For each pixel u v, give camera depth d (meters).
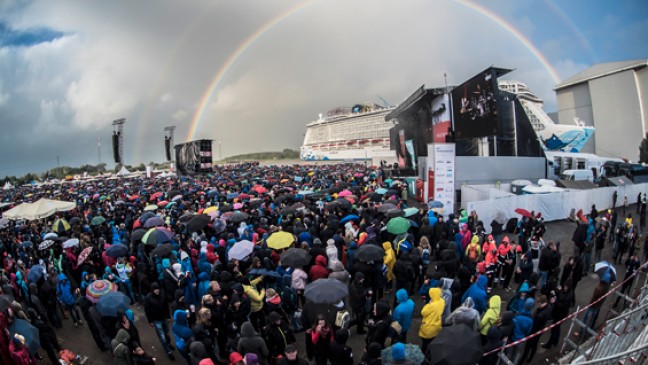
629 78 83.88
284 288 8.68
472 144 32.25
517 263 11.94
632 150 84.56
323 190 21.56
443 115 29.67
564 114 100.56
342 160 111.31
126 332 6.36
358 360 7.55
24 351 6.47
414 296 10.23
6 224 17.03
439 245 10.95
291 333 7.04
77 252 11.63
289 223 13.38
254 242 11.66
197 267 10.27
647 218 20.33
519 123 30.81
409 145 36.28
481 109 22.56
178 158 66.69
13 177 86.00
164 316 8.07
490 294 10.26
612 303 9.20
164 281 9.33
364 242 10.67
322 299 6.75
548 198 19.19
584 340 7.93
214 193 22.14
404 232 10.96
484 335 6.66
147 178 60.31
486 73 21.50
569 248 14.98
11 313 6.82
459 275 8.52
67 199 30.53
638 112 83.19
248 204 17.48
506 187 24.19
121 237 13.53
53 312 9.77
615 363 5.41
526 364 7.23
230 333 7.31
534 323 7.09
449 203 19.91
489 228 17.14
